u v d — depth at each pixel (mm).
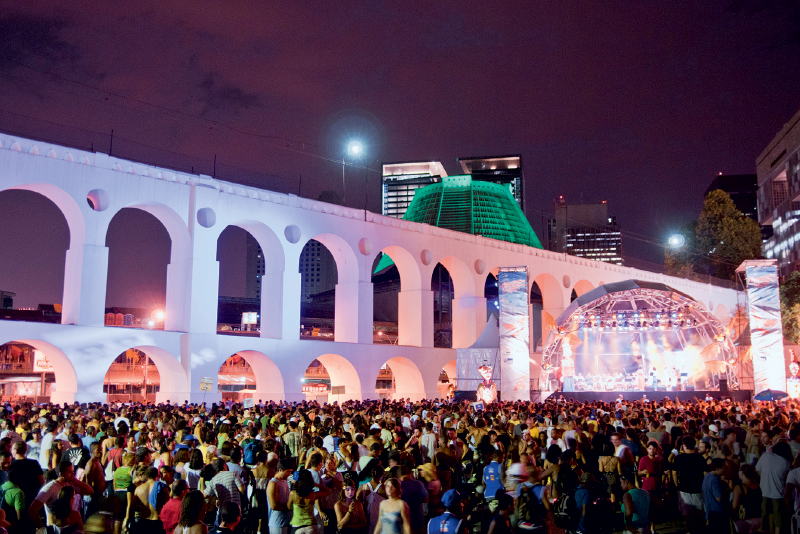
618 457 13867
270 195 42062
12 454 13047
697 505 12391
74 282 34500
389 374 75688
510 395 41000
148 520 9719
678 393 41688
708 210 83188
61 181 33688
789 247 91500
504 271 42188
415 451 14703
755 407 30391
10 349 56406
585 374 50438
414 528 10336
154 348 37500
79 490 10133
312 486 10078
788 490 11617
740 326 48375
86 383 33406
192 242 38344
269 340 40781
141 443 15430
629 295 45219
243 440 15750
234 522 8820
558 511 10938
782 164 92938
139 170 36750
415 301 50188
